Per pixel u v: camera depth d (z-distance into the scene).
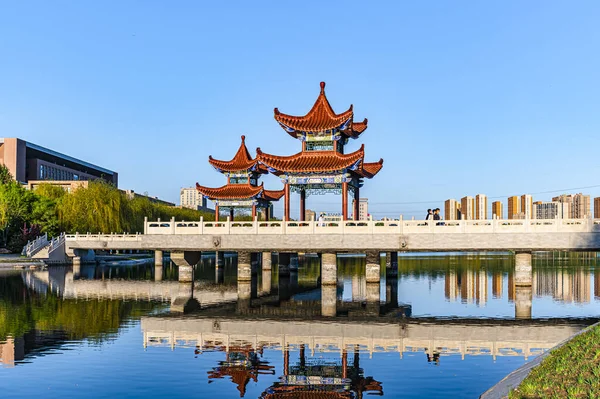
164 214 128.75
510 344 28.44
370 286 50.03
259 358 25.52
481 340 29.52
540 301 44.31
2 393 19.88
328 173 55.62
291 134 59.72
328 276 50.38
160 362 24.58
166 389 20.53
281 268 69.94
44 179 155.38
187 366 23.91
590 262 93.88
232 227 52.34
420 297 47.84
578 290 51.56
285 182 56.47
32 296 47.53
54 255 82.31
